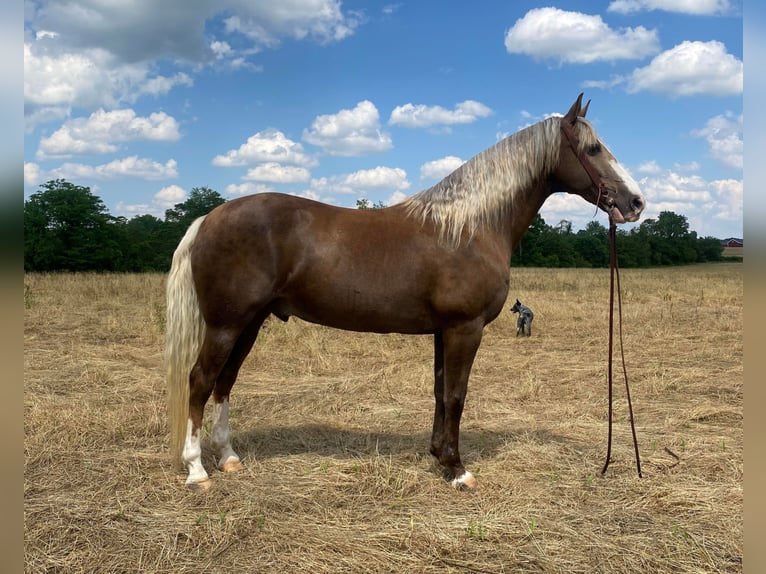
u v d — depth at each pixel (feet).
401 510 10.65
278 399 18.38
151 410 16.31
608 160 12.32
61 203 123.24
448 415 11.75
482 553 9.20
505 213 12.16
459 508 10.75
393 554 9.04
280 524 9.89
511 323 36.19
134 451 13.17
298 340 28.40
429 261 11.32
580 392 20.16
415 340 30.01
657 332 33.12
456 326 11.51
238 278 11.06
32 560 8.53
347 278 11.28
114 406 16.78
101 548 9.00
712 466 12.87
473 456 13.55
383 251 11.37
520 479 12.14
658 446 14.30
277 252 11.20
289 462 12.84
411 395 19.34
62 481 11.39
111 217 131.44
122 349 25.91
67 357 23.48
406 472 12.15
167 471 12.05
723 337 31.45
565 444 14.40
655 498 11.25
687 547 9.39
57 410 15.60
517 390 20.12
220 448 12.48
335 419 16.44
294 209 11.50
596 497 11.37
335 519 10.15
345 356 26.05
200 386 11.39
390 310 11.52
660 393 19.90
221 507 10.51
